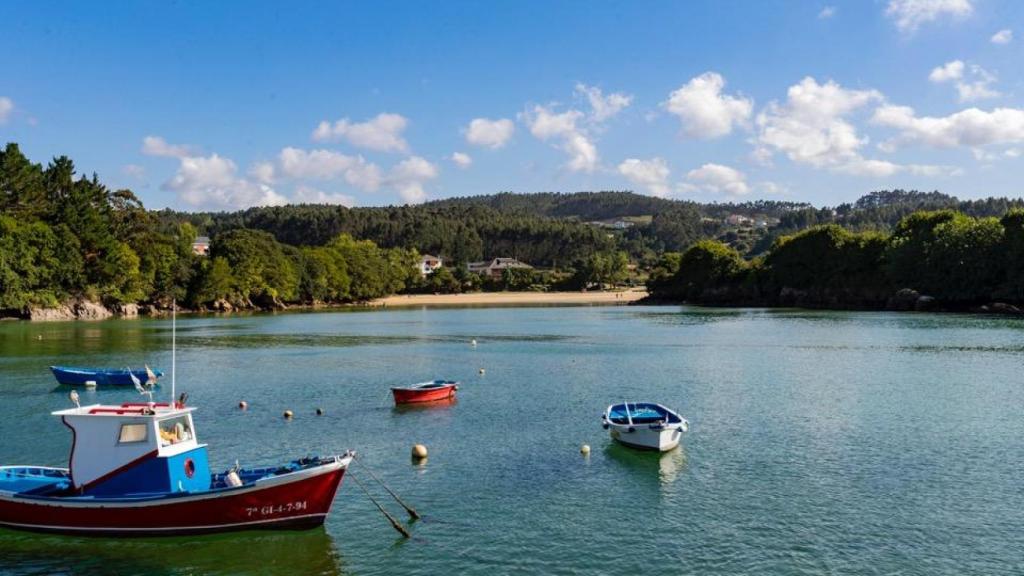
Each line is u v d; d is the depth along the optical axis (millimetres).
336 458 29062
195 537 27453
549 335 118188
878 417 48000
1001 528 28250
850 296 183500
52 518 27703
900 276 167875
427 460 38688
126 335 117750
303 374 72250
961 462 37188
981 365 71688
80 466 28438
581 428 45844
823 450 39719
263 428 47094
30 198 160625
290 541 27703
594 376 68562
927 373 67062
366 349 97500
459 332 127312
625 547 26688
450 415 50625
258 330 132500
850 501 31359
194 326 142375
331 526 29141
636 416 43031
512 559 25844
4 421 49500
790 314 160250
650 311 189750
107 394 61312
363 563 25734
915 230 175500
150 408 29234
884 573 24422
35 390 63188
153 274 183125
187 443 29531
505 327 139125
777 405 52562
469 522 29391
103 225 166750
